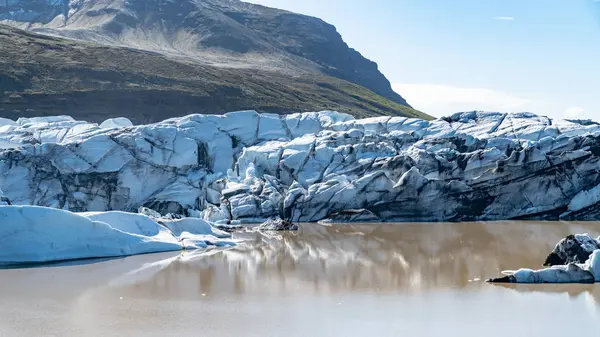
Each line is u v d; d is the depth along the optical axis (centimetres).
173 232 3731
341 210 4597
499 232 3969
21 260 3059
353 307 2325
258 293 2530
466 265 3028
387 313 2252
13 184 4906
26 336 2002
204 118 5503
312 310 2286
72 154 5056
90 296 2466
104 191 5006
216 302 2391
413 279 2750
